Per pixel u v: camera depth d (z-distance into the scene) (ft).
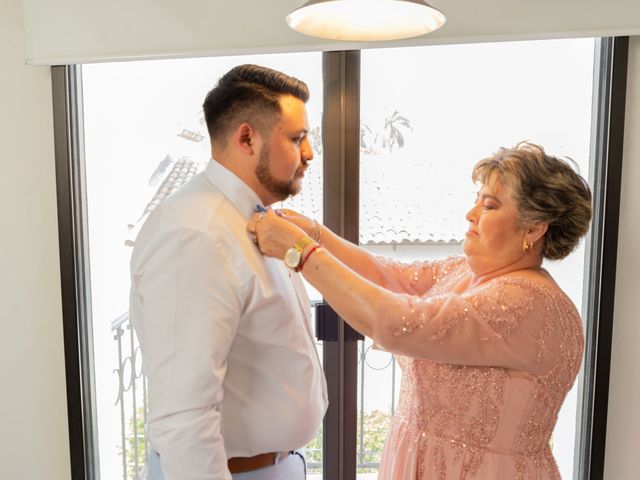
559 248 3.88
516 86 5.42
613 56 4.96
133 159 5.85
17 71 5.48
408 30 3.62
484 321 3.65
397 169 5.58
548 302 3.73
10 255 5.78
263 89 3.70
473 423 3.93
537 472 3.99
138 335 3.73
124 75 5.74
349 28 3.64
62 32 5.10
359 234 5.66
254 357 3.83
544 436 4.02
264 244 3.80
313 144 5.58
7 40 5.44
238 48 4.97
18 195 5.68
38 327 5.88
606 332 5.25
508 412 3.84
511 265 3.97
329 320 5.72
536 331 3.70
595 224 5.35
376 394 6.16
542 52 5.36
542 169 3.71
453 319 3.64
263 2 4.90
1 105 5.54
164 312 3.38
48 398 5.98
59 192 5.59
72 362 5.81
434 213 5.63
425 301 3.74
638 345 5.32
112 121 5.81
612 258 5.16
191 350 3.33
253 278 3.60
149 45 5.03
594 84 5.34
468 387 3.88
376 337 3.76
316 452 6.25
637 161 5.11
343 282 3.71
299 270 3.79
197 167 5.79
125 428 6.55
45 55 5.14
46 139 5.57
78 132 5.74
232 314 3.48
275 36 4.93
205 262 3.39
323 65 5.40
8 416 6.03
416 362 4.10
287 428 3.94
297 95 3.83
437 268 4.83
